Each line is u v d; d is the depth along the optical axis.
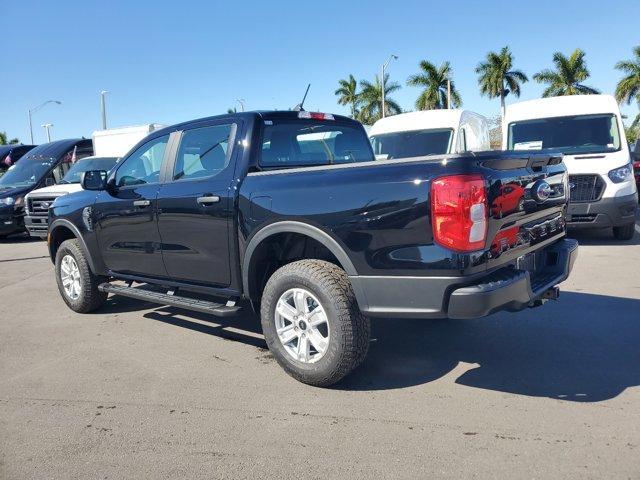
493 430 3.32
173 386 4.16
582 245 9.59
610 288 6.50
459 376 4.15
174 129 5.12
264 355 4.78
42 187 14.02
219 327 5.64
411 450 3.14
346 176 3.74
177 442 3.33
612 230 10.20
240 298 4.57
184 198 4.71
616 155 9.39
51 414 3.76
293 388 4.05
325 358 3.86
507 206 3.60
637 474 2.83
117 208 5.41
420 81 51.66
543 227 4.17
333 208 3.74
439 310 3.44
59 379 4.38
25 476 3.03
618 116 10.05
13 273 9.20
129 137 14.83
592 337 4.86
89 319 6.07
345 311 3.74
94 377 4.39
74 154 15.23
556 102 10.70
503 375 4.14
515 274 3.58
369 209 3.59
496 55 51.41
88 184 5.47
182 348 5.02
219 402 3.86
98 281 6.16
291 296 4.06
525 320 5.39
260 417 3.61
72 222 6.00
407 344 4.88
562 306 5.83
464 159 3.35
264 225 4.11
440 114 11.88
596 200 9.21
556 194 4.38
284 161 4.76
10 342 5.35
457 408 3.63
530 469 2.91
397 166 3.55
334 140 5.45
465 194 3.30
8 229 13.32
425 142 11.45
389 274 3.56
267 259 4.42
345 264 3.71
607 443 3.13
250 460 3.11
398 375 4.21
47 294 7.43
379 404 3.73
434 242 3.38
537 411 3.55
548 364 4.31
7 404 3.94
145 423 3.59
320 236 3.81
